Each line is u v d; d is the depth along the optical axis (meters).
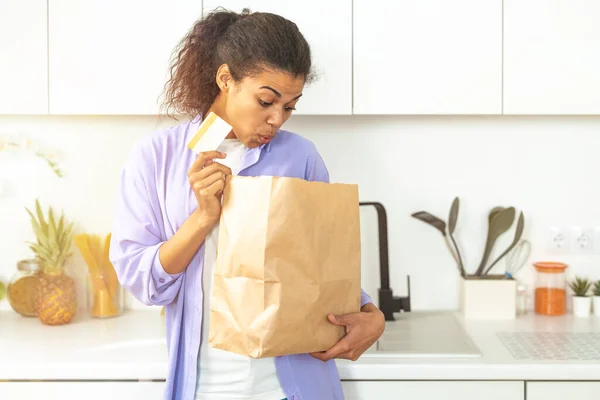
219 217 1.20
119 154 2.20
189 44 1.33
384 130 2.20
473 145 2.20
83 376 1.62
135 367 1.62
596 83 1.91
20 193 2.21
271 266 1.12
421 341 1.85
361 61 1.91
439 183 2.21
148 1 1.89
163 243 1.25
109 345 1.79
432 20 1.90
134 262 1.26
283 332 1.13
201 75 1.30
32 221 2.05
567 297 2.23
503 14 1.90
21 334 1.90
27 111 1.91
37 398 1.63
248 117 1.22
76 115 2.19
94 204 2.21
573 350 1.75
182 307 1.29
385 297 2.06
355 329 1.22
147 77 1.90
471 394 1.65
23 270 2.06
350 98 1.92
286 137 1.39
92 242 2.08
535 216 2.21
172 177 1.30
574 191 2.20
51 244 2.02
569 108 1.91
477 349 1.74
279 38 1.18
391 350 1.76
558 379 1.63
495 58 1.91
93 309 2.09
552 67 1.91
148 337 1.87
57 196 2.21
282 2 1.89
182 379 1.29
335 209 1.19
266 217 1.11
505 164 2.20
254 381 1.25
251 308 1.13
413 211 2.21
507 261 2.23
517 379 1.64
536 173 2.20
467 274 2.21
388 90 1.92
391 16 1.90
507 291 2.09
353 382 1.65
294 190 1.12
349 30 1.90
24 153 2.20
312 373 1.30
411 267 2.23
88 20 1.89
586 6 1.89
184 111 1.39
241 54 1.19
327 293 1.18
